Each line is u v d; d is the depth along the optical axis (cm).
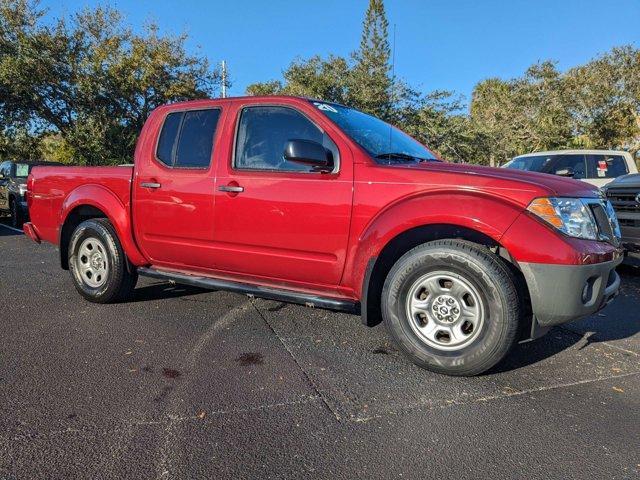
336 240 360
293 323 443
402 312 341
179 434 259
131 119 2434
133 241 466
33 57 2134
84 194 489
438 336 336
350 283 362
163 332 414
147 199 448
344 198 355
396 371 342
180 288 561
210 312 472
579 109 2866
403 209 331
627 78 2722
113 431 260
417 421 277
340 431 265
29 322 435
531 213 310
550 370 348
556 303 305
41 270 669
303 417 279
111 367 341
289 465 235
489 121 3105
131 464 232
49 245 922
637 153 2870
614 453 248
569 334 427
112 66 2236
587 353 382
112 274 479
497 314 310
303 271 379
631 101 2734
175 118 447
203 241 420
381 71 2734
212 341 395
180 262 448
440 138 2741
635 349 392
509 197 316
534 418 281
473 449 250
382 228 336
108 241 476
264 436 259
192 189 420
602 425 275
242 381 323
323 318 459
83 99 2273
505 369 349
